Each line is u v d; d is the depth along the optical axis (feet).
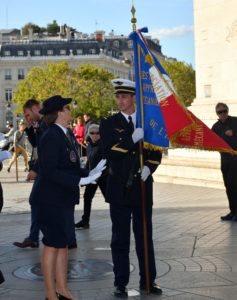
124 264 18.30
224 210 34.86
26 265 22.77
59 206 17.13
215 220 31.42
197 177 49.62
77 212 36.24
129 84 18.45
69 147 17.69
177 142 18.37
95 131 29.91
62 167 17.47
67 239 17.44
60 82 234.38
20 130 67.46
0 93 346.33
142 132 17.78
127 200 18.13
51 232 17.11
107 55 363.35
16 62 346.74
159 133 18.31
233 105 50.60
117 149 17.80
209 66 53.36
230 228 29.01
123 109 18.48
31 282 20.25
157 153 18.45
